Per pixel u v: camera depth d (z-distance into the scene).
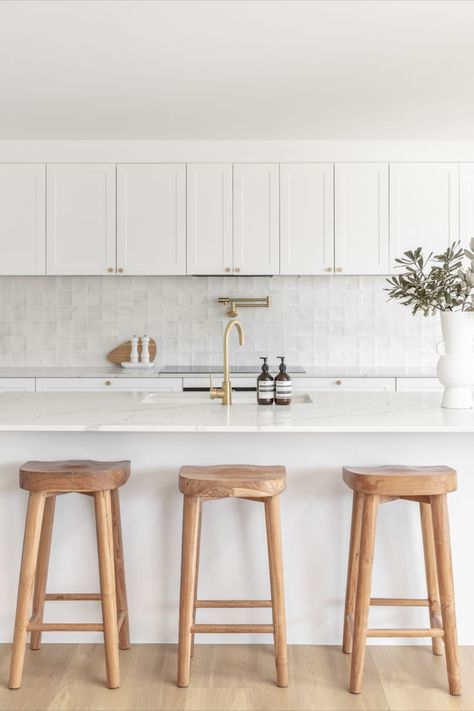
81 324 5.25
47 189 4.85
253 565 2.80
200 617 2.82
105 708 2.32
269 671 2.59
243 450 2.79
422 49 3.24
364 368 5.16
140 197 4.85
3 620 2.79
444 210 4.84
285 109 4.12
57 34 3.07
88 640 2.83
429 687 2.47
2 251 4.87
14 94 3.85
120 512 2.78
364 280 5.24
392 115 4.23
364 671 2.59
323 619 2.79
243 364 5.25
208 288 5.25
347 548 2.79
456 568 2.78
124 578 2.72
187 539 2.43
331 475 2.78
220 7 2.82
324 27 3.01
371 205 4.85
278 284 5.25
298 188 4.85
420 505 2.70
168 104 4.02
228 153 4.84
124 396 3.49
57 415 2.75
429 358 5.25
